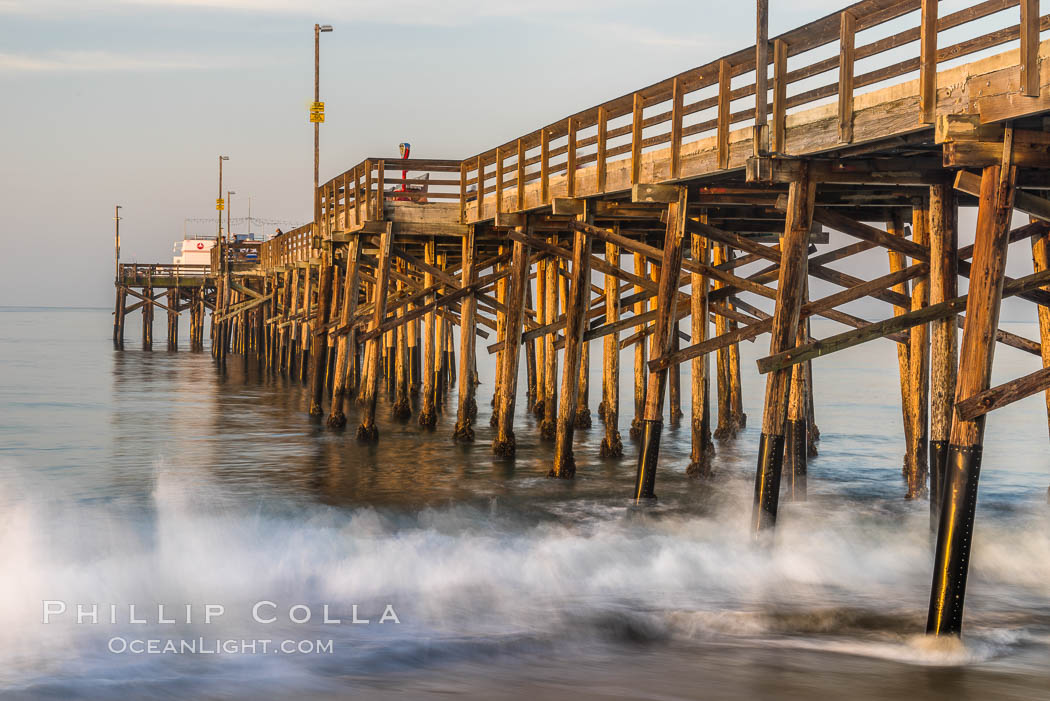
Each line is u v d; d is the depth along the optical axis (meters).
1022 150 8.20
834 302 12.23
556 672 8.37
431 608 10.11
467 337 20.75
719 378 21.19
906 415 15.25
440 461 18.58
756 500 11.02
